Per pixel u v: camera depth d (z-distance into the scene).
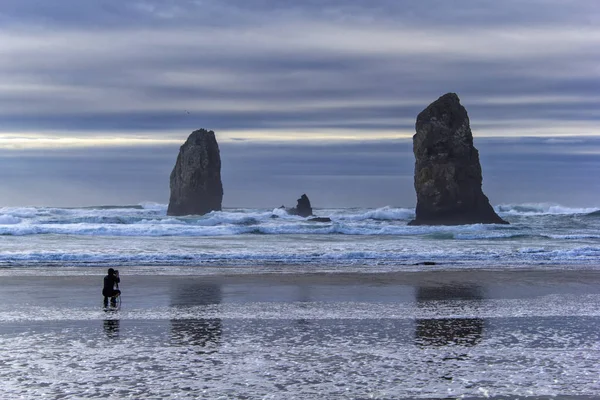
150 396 12.12
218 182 117.56
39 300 23.69
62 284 27.64
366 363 14.56
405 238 58.03
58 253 37.88
